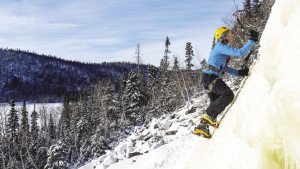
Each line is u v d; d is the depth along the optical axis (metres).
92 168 19.00
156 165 11.08
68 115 76.31
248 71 4.36
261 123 2.12
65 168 45.47
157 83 62.44
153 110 52.38
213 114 4.28
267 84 2.41
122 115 57.25
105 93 65.12
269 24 2.71
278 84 1.93
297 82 1.70
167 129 18.33
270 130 1.97
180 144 11.38
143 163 12.01
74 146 58.97
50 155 45.16
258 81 2.69
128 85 57.34
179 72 41.81
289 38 2.03
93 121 62.41
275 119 1.87
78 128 60.66
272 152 1.95
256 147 2.15
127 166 13.41
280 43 2.21
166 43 70.19
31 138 57.38
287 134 1.75
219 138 3.64
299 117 1.64
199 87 28.50
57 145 45.69
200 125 4.41
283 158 1.84
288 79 1.78
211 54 4.33
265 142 2.03
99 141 43.56
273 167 1.92
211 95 4.48
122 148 18.38
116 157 17.28
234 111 3.51
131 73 58.44
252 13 12.72
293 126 1.70
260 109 2.27
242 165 2.26
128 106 56.28
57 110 113.06
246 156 2.24
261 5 13.41
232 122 3.29
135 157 13.91
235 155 2.49
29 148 51.28
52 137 72.50
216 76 4.27
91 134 60.31
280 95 1.82
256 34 4.07
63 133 71.75
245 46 4.04
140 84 58.66
